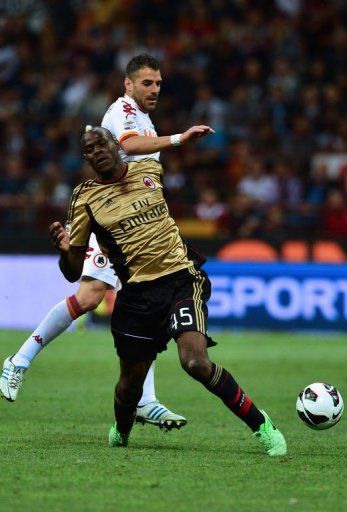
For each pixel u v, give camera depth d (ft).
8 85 250.78
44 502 57.21
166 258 73.31
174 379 126.21
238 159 215.10
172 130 222.48
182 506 56.44
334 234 193.06
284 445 73.31
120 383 75.15
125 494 59.41
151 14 254.47
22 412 97.55
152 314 73.10
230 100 232.12
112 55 244.63
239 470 67.10
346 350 158.10
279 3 247.91
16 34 263.90
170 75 231.91
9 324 192.13
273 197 207.00
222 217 198.80
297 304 181.57
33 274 190.80
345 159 212.43
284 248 182.91
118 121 83.10
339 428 89.76
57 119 237.04
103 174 73.51
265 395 112.06
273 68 234.38
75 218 73.92
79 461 70.03
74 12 264.93
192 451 75.51
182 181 213.25
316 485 62.54
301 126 219.00
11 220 208.64
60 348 160.15
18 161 224.33
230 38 239.91
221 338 174.40
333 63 230.68
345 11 240.53
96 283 85.61
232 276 184.85
